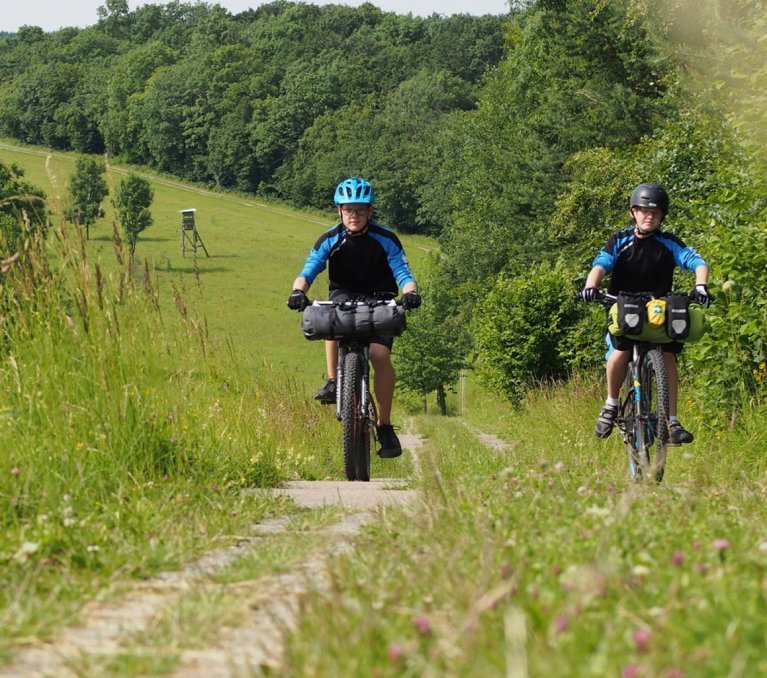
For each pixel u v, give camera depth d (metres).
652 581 7.70
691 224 37.81
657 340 19.62
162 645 7.18
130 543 11.72
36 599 8.48
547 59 87.50
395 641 6.16
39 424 16.64
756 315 25.59
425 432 91.56
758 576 7.76
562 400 47.66
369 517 14.69
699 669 5.41
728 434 24.89
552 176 101.06
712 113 48.47
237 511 15.18
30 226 17.95
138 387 18.44
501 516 11.79
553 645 5.84
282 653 6.18
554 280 81.06
